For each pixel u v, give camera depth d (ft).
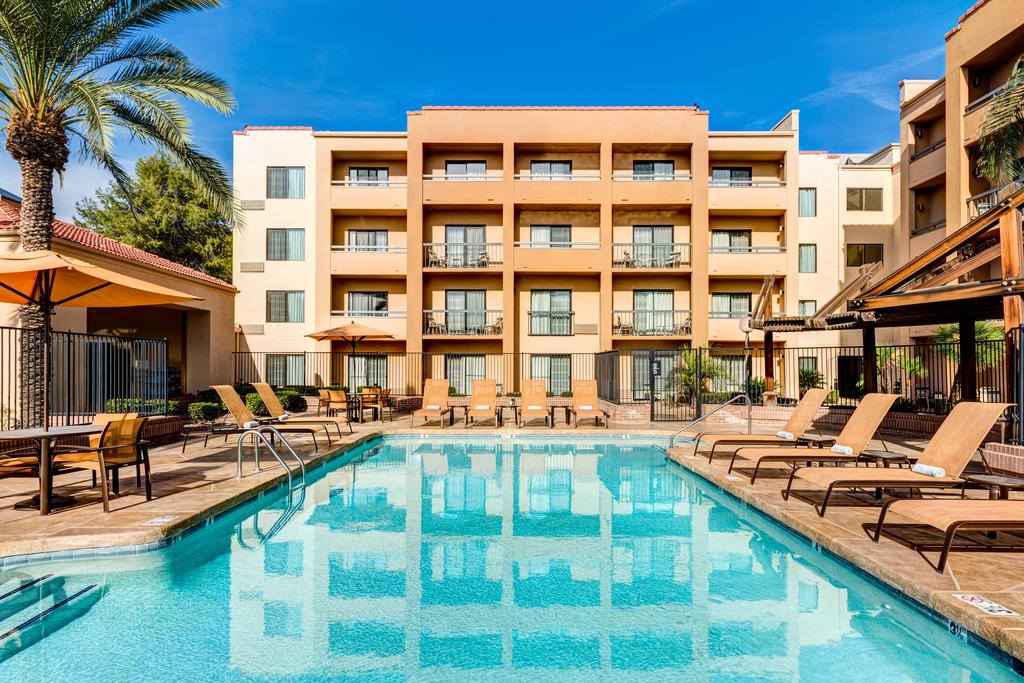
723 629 11.82
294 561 15.98
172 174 86.63
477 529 19.27
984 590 11.43
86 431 18.70
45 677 9.83
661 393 72.49
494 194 71.31
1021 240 23.95
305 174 75.97
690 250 73.20
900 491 21.58
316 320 73.67
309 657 10.61
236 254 75.31
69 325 40.47
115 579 14.52
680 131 71.20
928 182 64.23
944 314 32.81
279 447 33.22
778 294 73.87
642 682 9.70
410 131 71.31
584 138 71.36
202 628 11.80
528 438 42.29
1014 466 21.53
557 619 12.32
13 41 29.55
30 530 15.88
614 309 74.02
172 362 62.03
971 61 53.06
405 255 73.10
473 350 74.02
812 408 27.02
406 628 11.85
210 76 37.22
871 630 11.80
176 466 26.71
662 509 22.13
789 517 17.71
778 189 72.13
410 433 42.70
